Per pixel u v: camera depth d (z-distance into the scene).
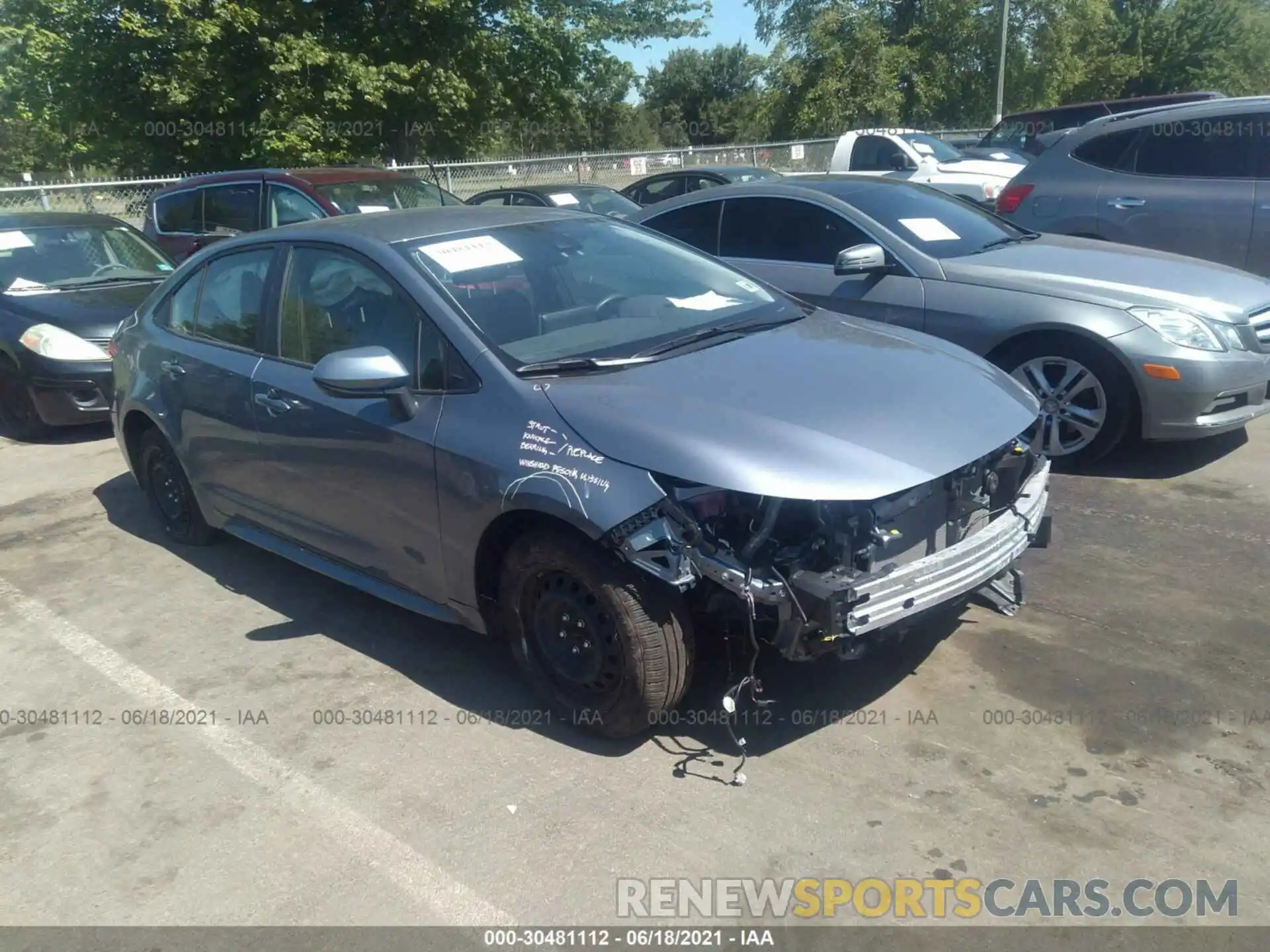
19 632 4.68
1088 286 5.64
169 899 2.96
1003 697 3.66
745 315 4.26
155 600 4.93
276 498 4.54
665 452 3.16
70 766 3.63
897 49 31.88
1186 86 40.22
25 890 3.04
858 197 6.63
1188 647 3.90
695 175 14.00
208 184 10.77
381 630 4.49
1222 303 5.51
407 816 3.24
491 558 3.67
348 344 4.11
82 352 7.46
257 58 21.09
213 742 3.72
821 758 3.38
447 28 22.19
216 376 4.71
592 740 3.57
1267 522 4.96
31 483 6.87
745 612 3.22
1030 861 2.89
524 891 2.90
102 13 21.12
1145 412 5.43
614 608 3.26
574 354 3.75
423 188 10.79
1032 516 3.61
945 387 3.62
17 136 29.94
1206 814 3.03
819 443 3.17
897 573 3.11
